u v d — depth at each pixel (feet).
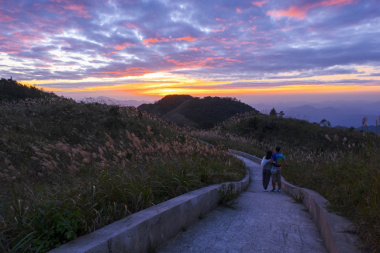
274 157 33.55
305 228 15.06
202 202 16.74
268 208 20.56
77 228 9.00
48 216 9.07
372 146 19.66
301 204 22.72
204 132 115.85
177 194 16.78
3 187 15.89
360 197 13.12
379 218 9.40
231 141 108.37
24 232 8.37
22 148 39.01
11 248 8.01
